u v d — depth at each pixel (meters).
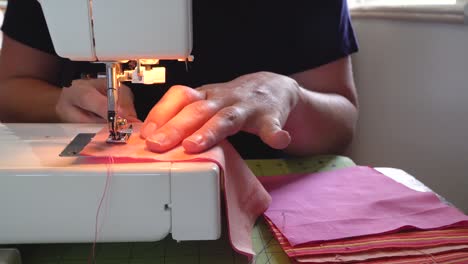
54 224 0.52
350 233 0.60
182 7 0.54
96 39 0.55
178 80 1.21
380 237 0.60
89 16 0.54
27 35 1.27
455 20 1.01
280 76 0.85
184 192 0.51
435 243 0.59
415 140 1.19
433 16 1.07
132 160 0.54
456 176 1.05
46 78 1.33
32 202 0.51
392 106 1.28
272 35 1.21
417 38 1.16
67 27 0.55
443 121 1.08
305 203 0.70
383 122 1.33
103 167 0.51
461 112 1.03
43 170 0.51
